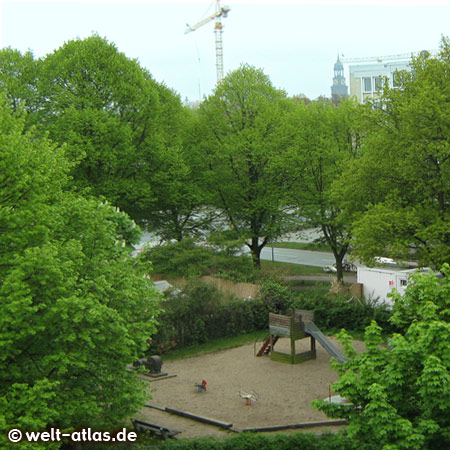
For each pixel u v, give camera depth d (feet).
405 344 55.98
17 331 59.88
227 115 193.67
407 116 125.70
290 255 263.08
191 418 92.32
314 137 177.68
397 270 162.50
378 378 57.52
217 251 166.40
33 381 61.62
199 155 188.14
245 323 146.92
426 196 131.64
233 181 190.29
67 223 74.23
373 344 60.95
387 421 53.88
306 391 105.19
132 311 72.69
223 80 196.44
